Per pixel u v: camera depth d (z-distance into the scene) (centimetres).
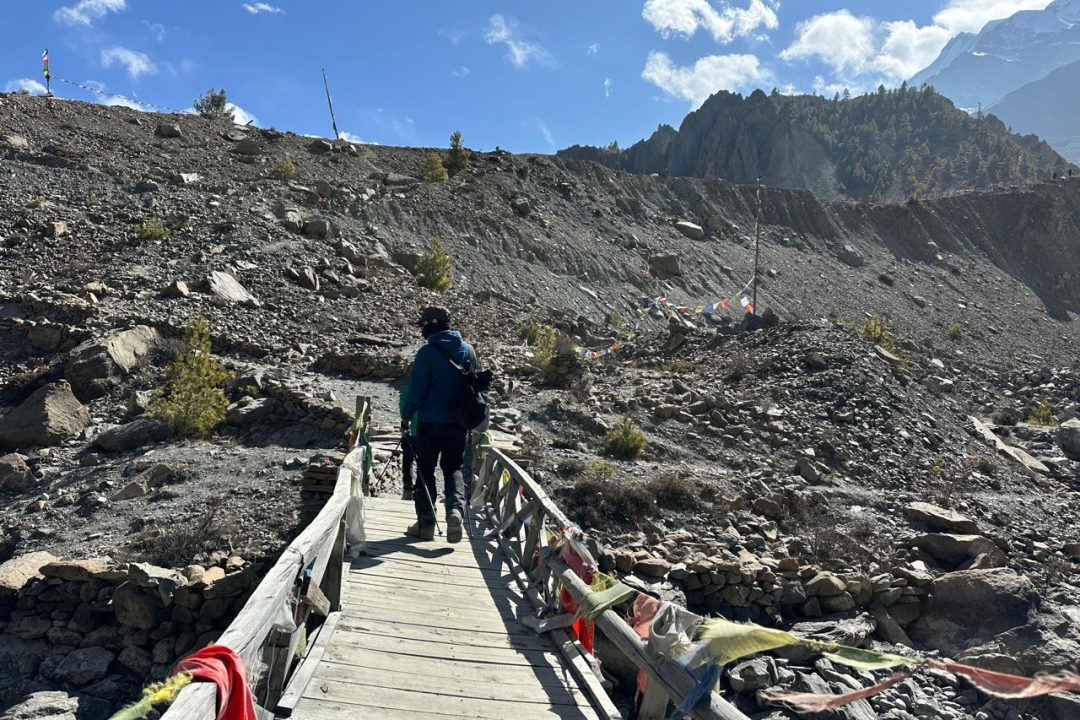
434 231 4406
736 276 5759
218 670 261
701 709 319
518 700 450
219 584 884
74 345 1784
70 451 1380
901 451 1794
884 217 8062
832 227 7462
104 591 881
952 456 1864
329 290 2745
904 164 19162
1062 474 1972
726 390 2033
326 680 445
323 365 1972
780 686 851
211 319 2117
